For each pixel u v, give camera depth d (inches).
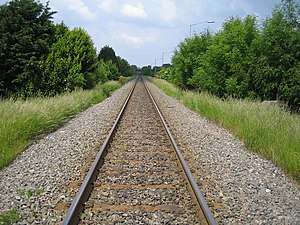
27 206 214.2
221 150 373.4
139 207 216.7
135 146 383.2
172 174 283.4
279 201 233.9
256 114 479.5
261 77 661.9
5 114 414.3
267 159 339.9
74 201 208.7
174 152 357.1
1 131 358.9
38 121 444.5
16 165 302.2
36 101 573.9
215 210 214.8
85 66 1113.4
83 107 745.0
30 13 852.0
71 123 545.0
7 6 845.2
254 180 275.4
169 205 219.9
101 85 1364.4
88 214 204.8
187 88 1268.5
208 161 328.8
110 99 1035.9
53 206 215.5
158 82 2273.6
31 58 818.2
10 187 247.4
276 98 673.0
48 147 373.4
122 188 249.0
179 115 659.4
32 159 323.3
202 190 248.8
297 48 633.6
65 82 935.7
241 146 394.6
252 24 771.4
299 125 400.5
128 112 696.4
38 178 268.7
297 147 322.7
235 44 773.3
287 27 642.2
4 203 217.8
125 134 454.6
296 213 215.2
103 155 337.1
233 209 217.9
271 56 645.3
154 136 441.4
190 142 413.7
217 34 901.8
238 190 252.7
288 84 629.3
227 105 601.9
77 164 311.0
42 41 851.4
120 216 203.2
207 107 664.4
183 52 1229.7
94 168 277.1
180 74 1243.2
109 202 223.1
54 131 472.4
